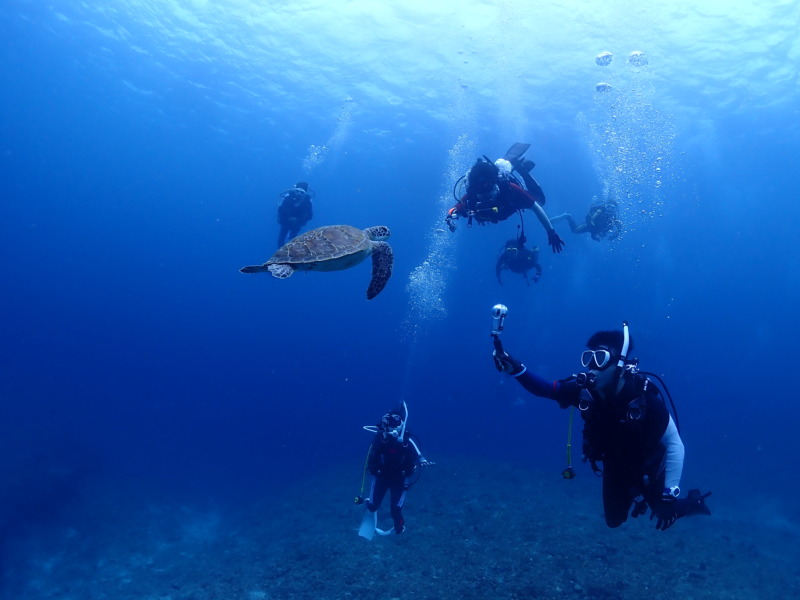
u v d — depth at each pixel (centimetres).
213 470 1995
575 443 2341
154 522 1399
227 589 1000
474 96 2667
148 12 2197
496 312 319
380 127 3247
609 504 328
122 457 1900
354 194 5922
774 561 1024
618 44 2041
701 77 2328
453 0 1800
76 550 1193
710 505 1423
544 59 2216
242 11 2055
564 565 970
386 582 945
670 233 6675
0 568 1093
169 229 10800
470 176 756
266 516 1462
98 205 8756
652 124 2973
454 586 909
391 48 2212
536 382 317
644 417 288
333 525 1288
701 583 902
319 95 2833
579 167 4041
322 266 356
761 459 1908
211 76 2773
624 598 848
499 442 2367
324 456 2256
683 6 1753
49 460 1630
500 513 1288
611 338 307
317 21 2059
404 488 953
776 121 2953
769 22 1841
